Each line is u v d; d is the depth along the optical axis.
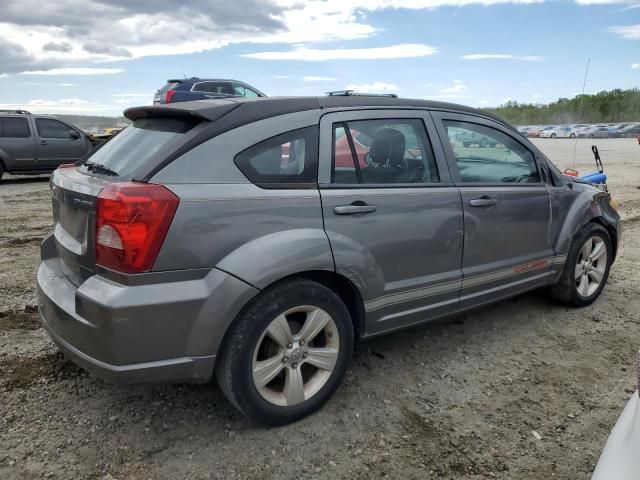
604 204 4.91
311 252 2.86
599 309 4.79
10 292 4.98
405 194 3.32
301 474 2.61
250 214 2.72
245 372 2.76
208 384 3.43
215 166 2.70
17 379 3.40
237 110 2.86
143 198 2.46
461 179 3.71
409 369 3.67
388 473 2.63
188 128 2.80
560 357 3.88
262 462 2.69
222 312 2.62
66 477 2.55
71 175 3.10
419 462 2.71
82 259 2.74
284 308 2.84
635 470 1.55
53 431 2.89
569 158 22.28
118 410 3.11
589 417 3.12
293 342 2.93
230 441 2.85
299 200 2.88
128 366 2.52
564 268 4.59
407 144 3.47
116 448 2.77
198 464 2.67
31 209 9.84
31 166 14.20
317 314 2.98
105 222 2.51
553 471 2.66
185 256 2.55
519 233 4.07
